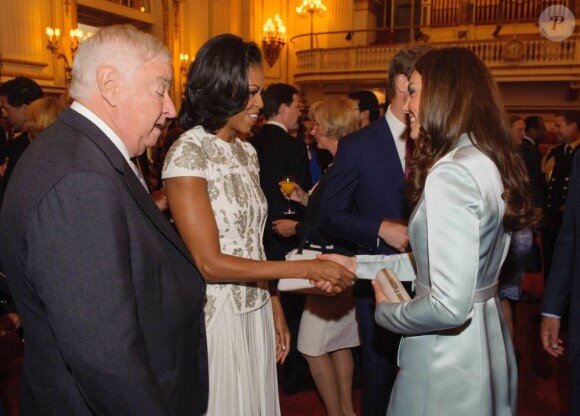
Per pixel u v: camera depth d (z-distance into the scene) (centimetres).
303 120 639
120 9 1138
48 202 92
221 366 154
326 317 251
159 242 113
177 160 146
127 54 108
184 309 117
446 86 128
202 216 144
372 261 175
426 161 130
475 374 126
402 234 191
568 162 450
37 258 92
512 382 136
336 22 1524
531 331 399
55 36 940
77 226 92
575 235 184
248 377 158
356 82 1442
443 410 127
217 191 152
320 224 216
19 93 307
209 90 150
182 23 1262
